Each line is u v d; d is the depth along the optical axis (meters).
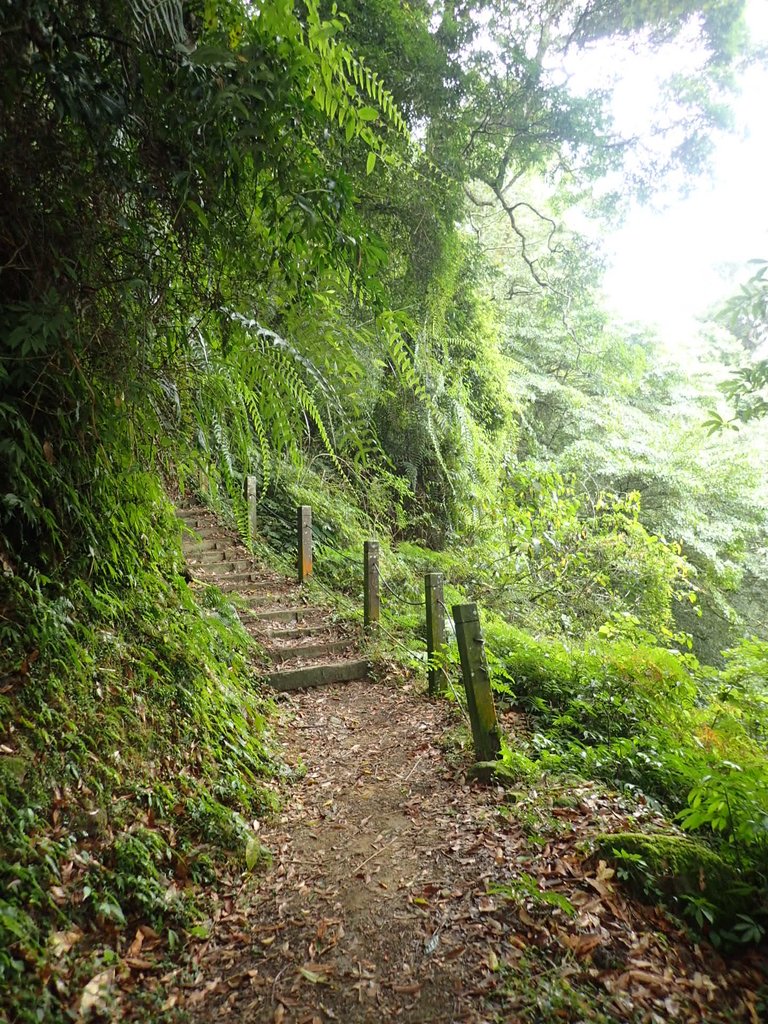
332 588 7.76
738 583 12.00
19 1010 1.76
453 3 7.55
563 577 8.41
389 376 7.93
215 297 2.47
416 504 10.49
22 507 2.66
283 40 1.90
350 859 2.99
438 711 4.82
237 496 3.84
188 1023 2.03
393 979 2.23
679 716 4.82
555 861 2.79
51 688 2.67
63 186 2.16
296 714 4.83
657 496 12.68
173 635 3.74
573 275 11.85
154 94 1.96
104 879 2.32
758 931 2.42
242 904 2.62
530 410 13.87
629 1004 2.07
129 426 3.01
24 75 1.86
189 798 2.93
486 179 9.10
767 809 2.87
